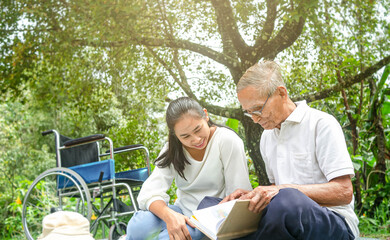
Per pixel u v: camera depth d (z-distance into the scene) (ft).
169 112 5.77
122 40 17.20
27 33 18.71
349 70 16.44
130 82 19.08
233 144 6.39
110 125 35.81
